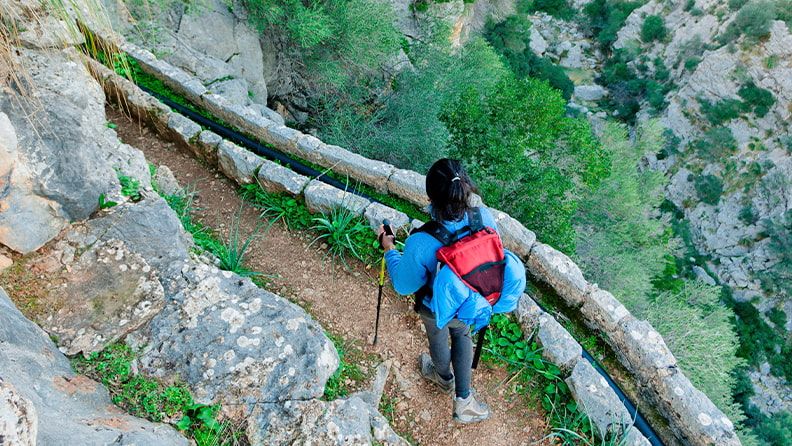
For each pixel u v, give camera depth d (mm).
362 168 5914
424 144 15922
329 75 14539
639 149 22406
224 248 4984
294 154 6402
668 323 15312
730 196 38125
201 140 6082
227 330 3580
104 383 3213
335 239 5109
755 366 33562
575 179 12859
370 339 4430
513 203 10180
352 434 3281
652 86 43062
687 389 3963
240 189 5891
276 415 3318
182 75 7223
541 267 4926
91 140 3910
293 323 3734
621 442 3656
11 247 3428
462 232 2885
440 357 3650
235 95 11672
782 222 35375
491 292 2869
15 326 2873
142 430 2830
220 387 3367
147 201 4082
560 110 9977
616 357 4477
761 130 37625
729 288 36531
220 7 12516
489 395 4105
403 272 3021
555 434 3867
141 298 3625
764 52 37469
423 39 19797
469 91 10289
